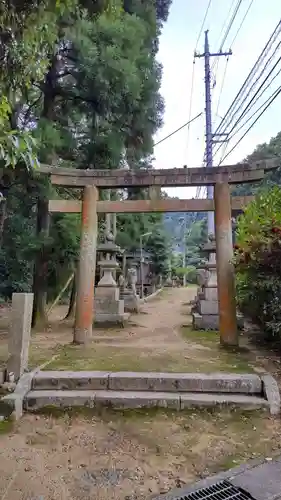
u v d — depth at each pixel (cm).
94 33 760
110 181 593
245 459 255
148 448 274
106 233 909
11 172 703
